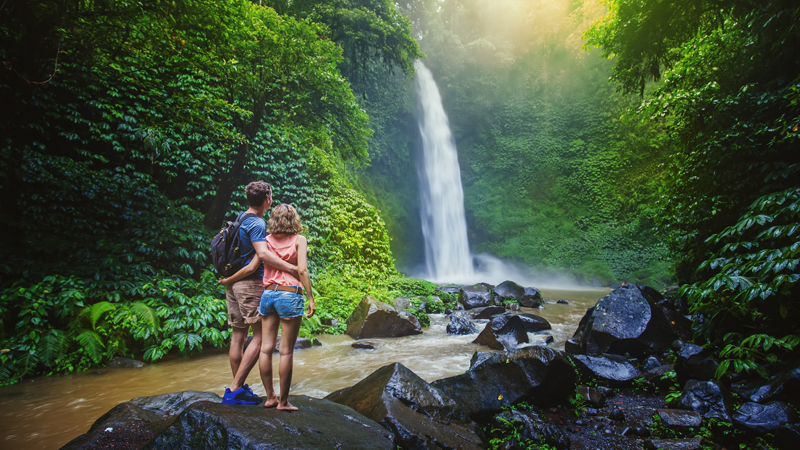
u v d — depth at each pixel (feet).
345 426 9.50
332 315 33.73
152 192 31.94
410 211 87.15
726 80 24.11
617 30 27.96
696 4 24.30
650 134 81.61
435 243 90.17
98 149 32.94
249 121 33.76
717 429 12.06
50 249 23.36
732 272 15.40
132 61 32.83
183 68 32.89
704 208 21.48
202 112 31.81
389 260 51.26
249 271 10.44
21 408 15.30
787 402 12.25
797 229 13.56
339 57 33.96
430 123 94.32
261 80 31.65
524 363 15.38
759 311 16.15
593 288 75.56
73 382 18.35
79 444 8.92
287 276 9.95
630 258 77.56
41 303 19.83
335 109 35.19
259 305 10.31
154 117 34.40
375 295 39.73
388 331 29.53
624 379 17.19
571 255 84.84
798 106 18.58
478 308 38.55
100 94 32.81
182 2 27.35
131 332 21.03
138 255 27.71
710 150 21.42
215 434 7.77
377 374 13.94
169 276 26.73
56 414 14.76
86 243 25.68
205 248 29.53
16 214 24.49
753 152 19.77
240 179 40.52
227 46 30.32
